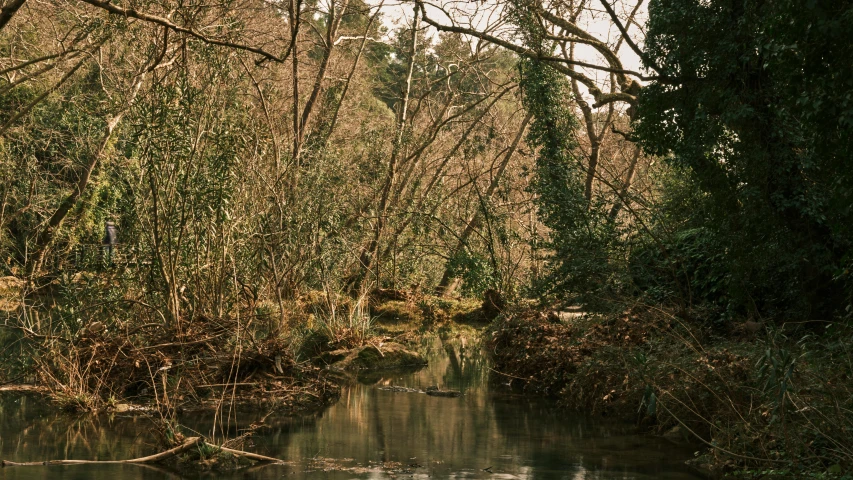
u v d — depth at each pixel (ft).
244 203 48.26
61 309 40.47
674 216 49.80
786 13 29.91
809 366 25.54
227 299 45.52
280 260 52.60
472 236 80.48
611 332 40.09
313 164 59.36
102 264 43.55
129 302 41.78
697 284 44.75
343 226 68.64
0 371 39.45
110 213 48.26
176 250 39.86
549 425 31.81
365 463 25.52
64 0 59.98
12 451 26.23
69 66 66.74
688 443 28.66
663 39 40.98
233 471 24.40
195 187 41.47
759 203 38.19
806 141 36.04
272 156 54.54
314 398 36.37
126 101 45.29
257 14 69.51
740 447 25.34
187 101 40.52
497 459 26.21
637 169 78.59
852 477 21.12
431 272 88.58
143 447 27.02
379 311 73.56
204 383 35.76
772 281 41.11
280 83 83.20
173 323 39.17
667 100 41.60
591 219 48.62
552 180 53.62
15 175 67.26
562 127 57.06
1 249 56.29
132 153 44.52
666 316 38.63
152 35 43.45
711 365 29.17
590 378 35.35
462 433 30.14
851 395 23.45
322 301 59.16
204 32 44.73
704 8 38.88
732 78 38.65
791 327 37.37
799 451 23.58
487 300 73.41
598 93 63.00
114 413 32.35
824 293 37.24
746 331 37.96
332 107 83.71
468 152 81.00
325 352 47.62
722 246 41.06
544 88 56.70
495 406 35.86
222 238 43.80
